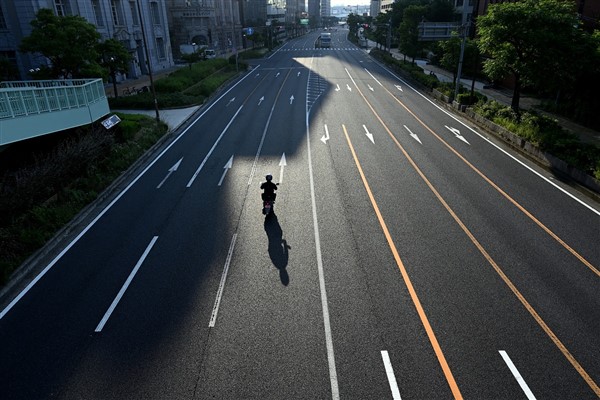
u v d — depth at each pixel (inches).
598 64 852.6
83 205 628.1
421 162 802.8
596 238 526.9
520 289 426.3
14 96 578.6
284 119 1149.1
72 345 359.3
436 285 433.7
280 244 515.5
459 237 527.8
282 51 3449.8
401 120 1127.0
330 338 361.4
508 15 876.0
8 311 405.7
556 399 303.0
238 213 601.6
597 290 425.1
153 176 761.0
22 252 492.4
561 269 460.8
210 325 379.6
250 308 401.1
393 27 2940.5
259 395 306.3
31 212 555.2
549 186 690.8
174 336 366.3
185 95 1406.3
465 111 1176.8
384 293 421.4
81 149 690.2
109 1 1717.5
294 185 697.0
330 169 768.3
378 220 573.9
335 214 592.7
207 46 2942.9
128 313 397.7
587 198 645.3
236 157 847.1
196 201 647.8
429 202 629.3
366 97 1444.4
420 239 524.1
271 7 5561.0
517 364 333.1
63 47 1024.2
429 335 364.2
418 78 1688.0
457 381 317.7
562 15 854.5
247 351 348.2
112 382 320.5
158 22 2273.6
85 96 759.1
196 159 845.2
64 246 524.4
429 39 1979.6
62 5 1462.8
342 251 499.2
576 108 1077.1
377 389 311.0
